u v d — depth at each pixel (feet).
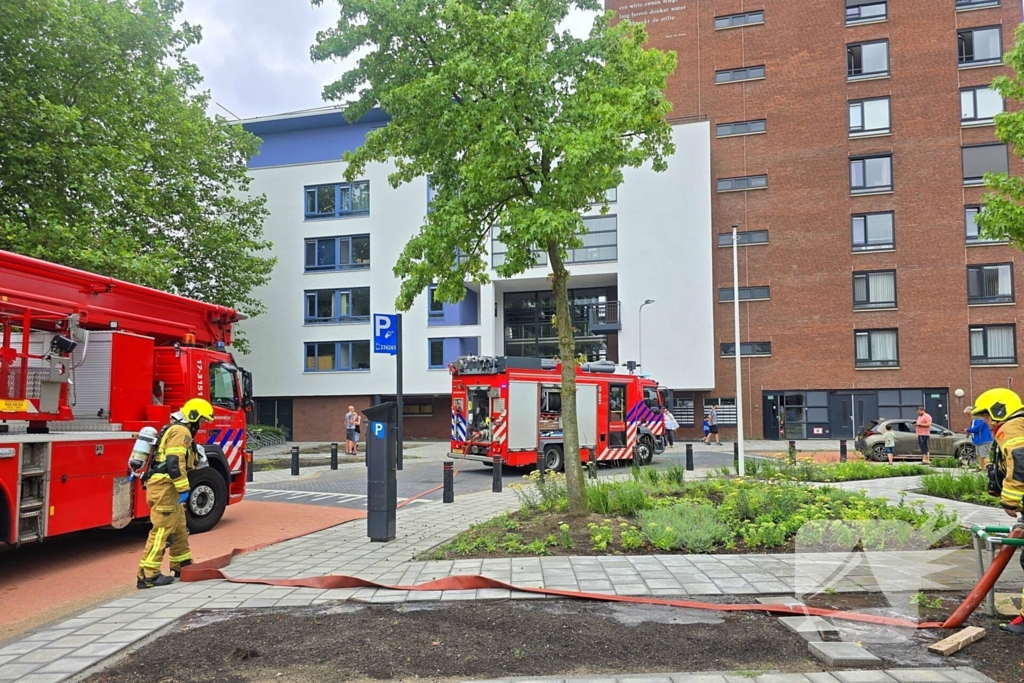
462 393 61.26
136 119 67.77
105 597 22.20
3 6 53.52
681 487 38.70
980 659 15.07
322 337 122.01
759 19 118.62
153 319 32.45
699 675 14.30
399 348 64.13
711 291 109.91
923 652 15.48
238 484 35.73
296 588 21.90
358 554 26.81
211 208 90.63
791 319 112.98
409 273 32.78
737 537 27.50
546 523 29.91
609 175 30.73
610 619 18.20
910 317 108.88
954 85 110.52
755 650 15.81
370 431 30.22
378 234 120.88
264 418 124.26
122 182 63.82
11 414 24.71
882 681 13.91
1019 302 105.19
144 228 70.49
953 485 39.47
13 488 23.50
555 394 62.39
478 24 29.58
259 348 123.54
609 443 66.64
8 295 25.35
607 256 113.70
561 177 28.94
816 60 115.65
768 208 115.44
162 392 32.86
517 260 31.04
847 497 33.58
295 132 128.57
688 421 113.29
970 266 107.65
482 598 20.15
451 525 33.37
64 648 16.55
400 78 32.35
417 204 119.65
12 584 23.94
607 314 115.14
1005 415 17.44
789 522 28.12
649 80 31.86
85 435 26.53
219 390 34.99
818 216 113.50
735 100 118.32
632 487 34.42
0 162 55.26
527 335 124.57
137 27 64.95
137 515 28.99
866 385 109.70
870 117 113.09
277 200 124.88
